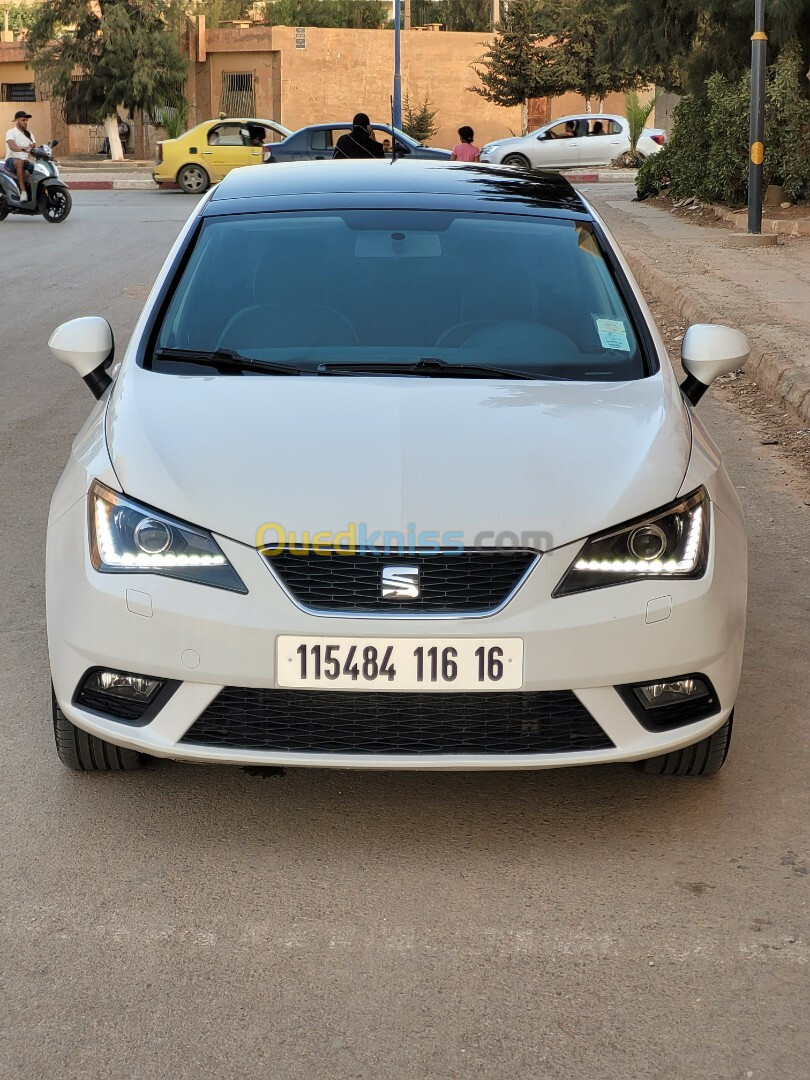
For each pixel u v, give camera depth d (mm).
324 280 4035
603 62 22438
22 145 20234
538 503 3002
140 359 3746
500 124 47906
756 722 3861
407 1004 2586
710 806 3383
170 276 4090
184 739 3021
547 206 4500
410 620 2893
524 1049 2453
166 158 27531
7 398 8203
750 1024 2531
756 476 6609
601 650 2941
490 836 3229
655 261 13430
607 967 2711
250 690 2969
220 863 3094
